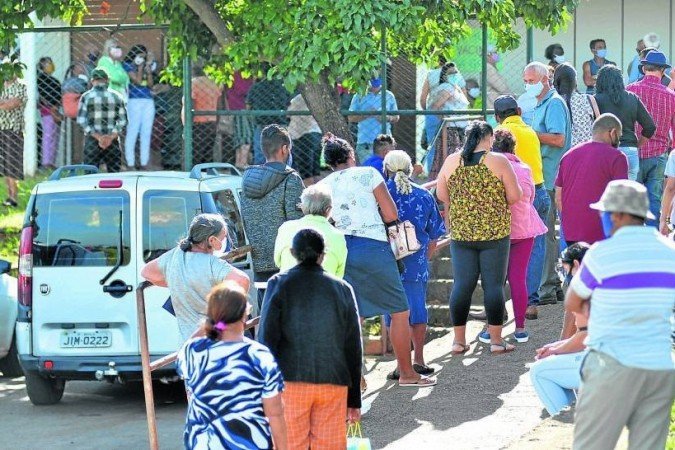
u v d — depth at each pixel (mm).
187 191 13914
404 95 21250
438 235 14031
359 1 16078
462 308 14469
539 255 15867
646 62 17031
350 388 9773
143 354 10789
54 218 13977
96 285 13797
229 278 10812
